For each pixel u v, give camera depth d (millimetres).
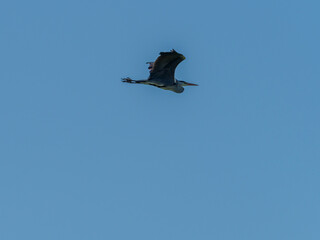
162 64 52188
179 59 51875
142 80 52250
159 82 52625
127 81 52344
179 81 58625
